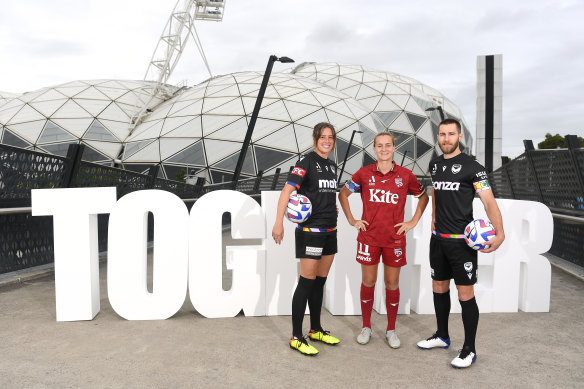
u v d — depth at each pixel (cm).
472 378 250
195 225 361
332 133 294
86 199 348
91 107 4153
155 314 360
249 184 1572
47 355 274
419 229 404
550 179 657
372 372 257
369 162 3781
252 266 374
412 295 412
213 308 368
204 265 364
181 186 1060
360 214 391
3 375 242
